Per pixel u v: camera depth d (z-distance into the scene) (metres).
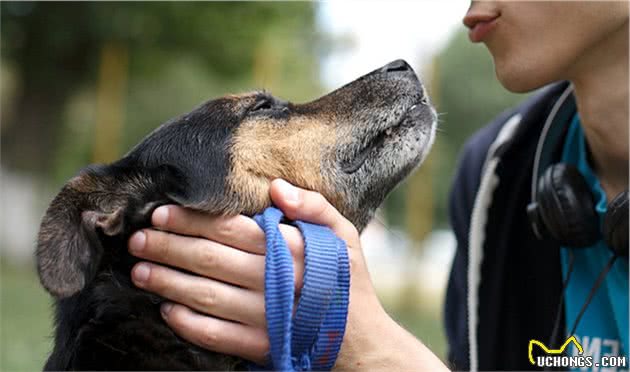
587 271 0.75
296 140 0.71
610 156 0.74
